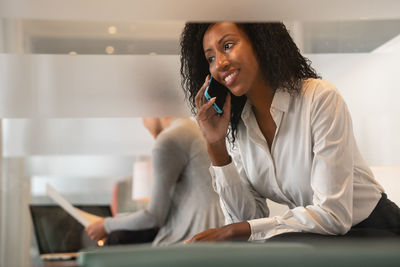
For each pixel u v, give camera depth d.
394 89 1.65
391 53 1.59
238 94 1.30
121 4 1.04
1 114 1.51
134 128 1.91
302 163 1.28
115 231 1.53
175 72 1.52
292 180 1.33
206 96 1.33
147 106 1.55
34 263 1.68
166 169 1.52
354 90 1.67
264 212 1.49
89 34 1.42
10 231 1.71
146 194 1.83
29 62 1.47
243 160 1.44
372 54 1.58
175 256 0.29
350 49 1.55
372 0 1.10
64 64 1.51
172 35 1.43
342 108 1.22
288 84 1.27
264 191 1.43
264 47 1.28
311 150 1.25
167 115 1.56
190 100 1.47
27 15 1.02
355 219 1.29
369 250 0.30
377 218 1.29
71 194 1.84
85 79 1.52
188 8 1.04
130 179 1.86
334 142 1.19
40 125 1.89
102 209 1.81
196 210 1.51
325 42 1.50
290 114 1.28
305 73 1.33
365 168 1.34
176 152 1.55
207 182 1.53
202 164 1.55
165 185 1.52
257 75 1.31
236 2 1.04
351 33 1.48
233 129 1.42
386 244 0.31
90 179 1.86
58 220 1.75
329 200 1.15
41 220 1.75
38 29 1.39
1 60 1.44
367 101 1.69
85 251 0.31
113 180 1.89
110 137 1.92
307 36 1.47
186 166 1.54
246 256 0.29
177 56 1.50
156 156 1.54
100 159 1.90
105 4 1.04
